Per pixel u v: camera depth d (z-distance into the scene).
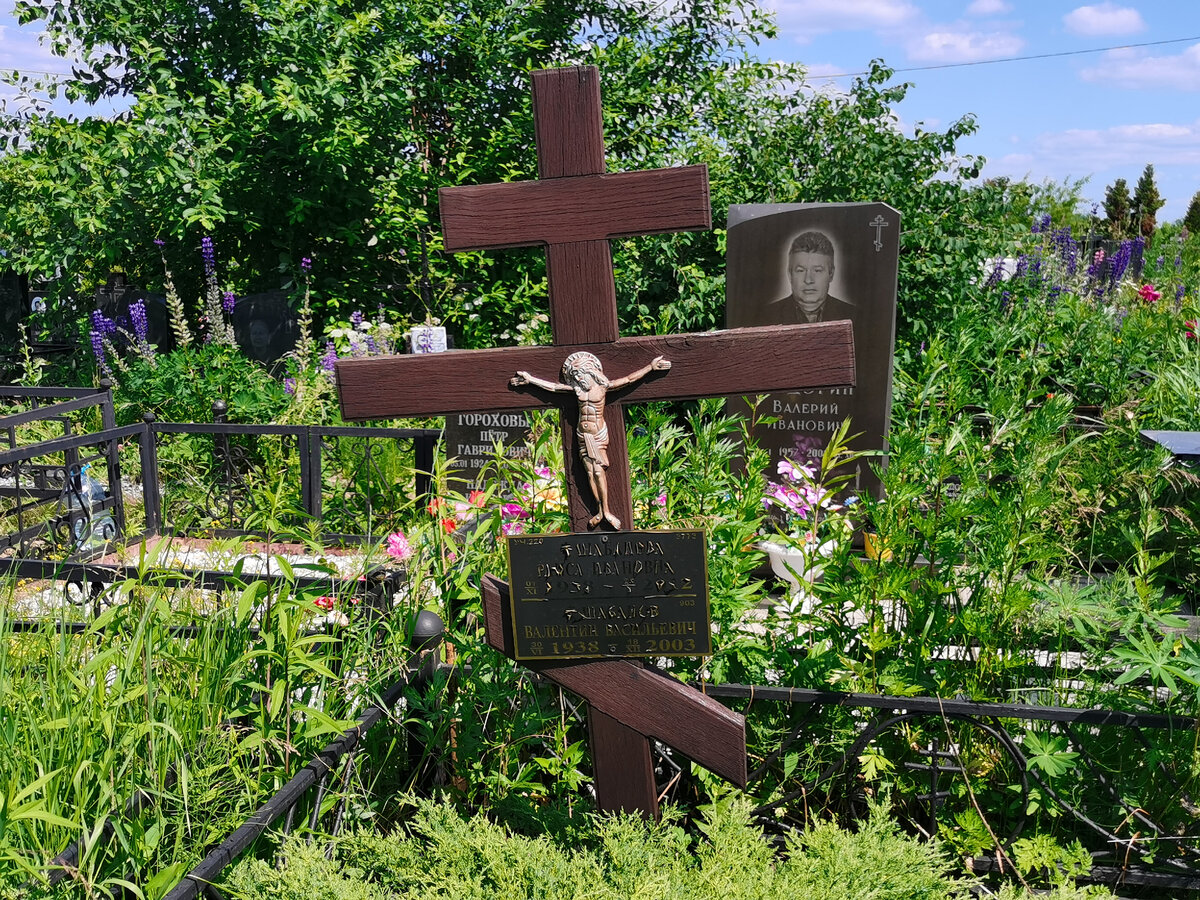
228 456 7.11
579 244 2.50
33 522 6.79
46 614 3.29
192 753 2.44
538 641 2.63
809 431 6.34
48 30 10.77
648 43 11.64
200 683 2.58
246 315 10.53
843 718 2.99
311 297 10.51
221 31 10.82
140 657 2.58
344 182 10.32
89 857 1.98
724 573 3.08
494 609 2.70
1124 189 34.38
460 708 3.01
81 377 10.81
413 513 5.73
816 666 3.04
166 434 7.98
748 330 2.49
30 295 12.16
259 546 6.45
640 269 8.73
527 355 2.57
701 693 2.65
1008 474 3.48
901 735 3.03
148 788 2.25
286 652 2.58
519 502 3.47
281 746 2.54
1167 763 2.83
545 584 2.60
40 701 2.46
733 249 6.42
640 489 3.39
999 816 3.05
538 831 2.82
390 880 2.38
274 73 10.38
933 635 3.06
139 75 11.16
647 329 8.72
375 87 9.71
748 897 2.20
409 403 2.61
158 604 2.75
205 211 9.67
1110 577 3.47
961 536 3.18
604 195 2.47
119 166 9.86
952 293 8.70
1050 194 20.33
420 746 3.09
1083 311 8.42
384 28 10.18
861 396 6.23
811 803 3.06
